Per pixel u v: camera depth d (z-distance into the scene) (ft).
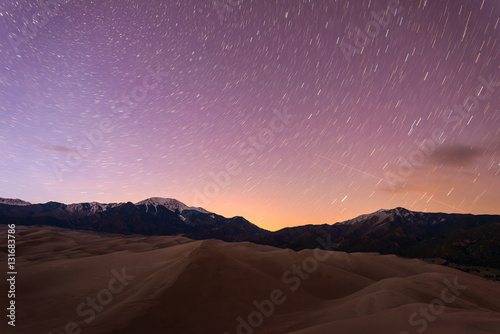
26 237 265.13
